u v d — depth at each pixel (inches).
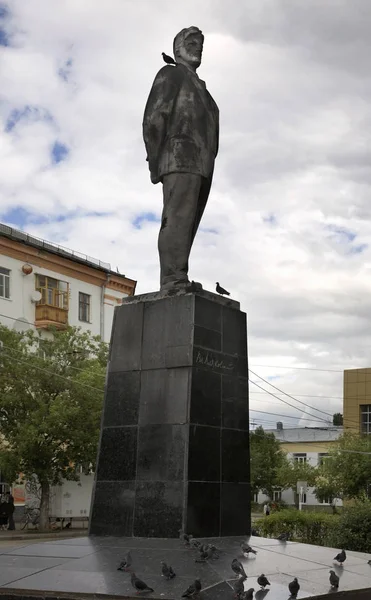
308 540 745.6
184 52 405.7
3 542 1075.9
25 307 1566.2
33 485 1403.8
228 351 383.6
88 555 301.1
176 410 359.6
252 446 2342.5
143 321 382.3
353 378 2188.7
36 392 1294.3
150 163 400.2
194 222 397.1
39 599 255.0
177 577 266.2
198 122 393.7
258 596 249.1
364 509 655.1
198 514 348.8
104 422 379.9
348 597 268.4
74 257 1685.5
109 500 366.0
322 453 2637.8
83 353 1378.0
